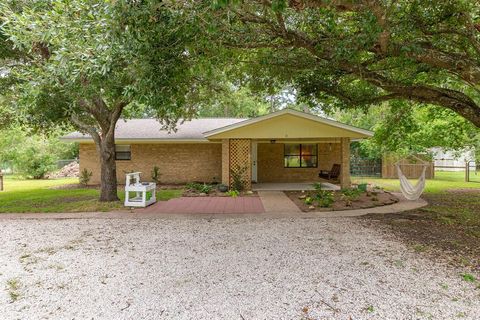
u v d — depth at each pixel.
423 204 9.40
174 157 15.91
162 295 3.48
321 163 16.38
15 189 14.80
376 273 4.04
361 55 7.23
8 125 11.30
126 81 5.44
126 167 15.96
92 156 15.98
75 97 6.89
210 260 4.60
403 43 5.43
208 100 11.66
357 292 3.50
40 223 7.26
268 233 6.14
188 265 4.41
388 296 3.40
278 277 3.94
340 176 12.93
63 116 9.42
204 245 5.38
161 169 15.89
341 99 8.75
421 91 6.79
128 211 8.59
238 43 6.15
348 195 10.26
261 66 7.89
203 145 15.86
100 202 9.77
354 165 20.19
